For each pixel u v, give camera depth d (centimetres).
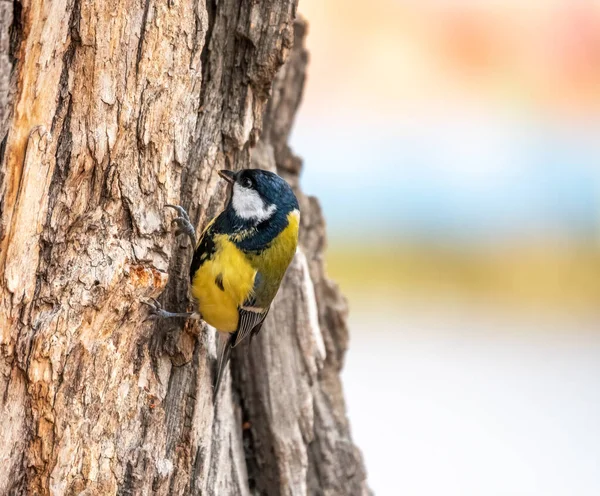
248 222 720
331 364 975
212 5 749
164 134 632
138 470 640
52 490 578
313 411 927
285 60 753
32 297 565
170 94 633
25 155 546
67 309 573
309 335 858
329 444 928
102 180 604
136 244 623
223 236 711
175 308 714
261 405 848
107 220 606
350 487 934
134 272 610
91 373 587
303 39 953
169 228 647
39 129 548
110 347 600
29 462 574
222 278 701
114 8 588
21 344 560
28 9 529
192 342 715
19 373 563
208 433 735
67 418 577
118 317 603
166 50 625
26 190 549
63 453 578
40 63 546
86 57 583
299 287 860
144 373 659
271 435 846
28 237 556
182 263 720
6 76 528
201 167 730
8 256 548
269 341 850
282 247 741
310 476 922
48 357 562
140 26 607
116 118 602
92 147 591
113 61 595
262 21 739
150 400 661
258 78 754
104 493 607
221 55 753
